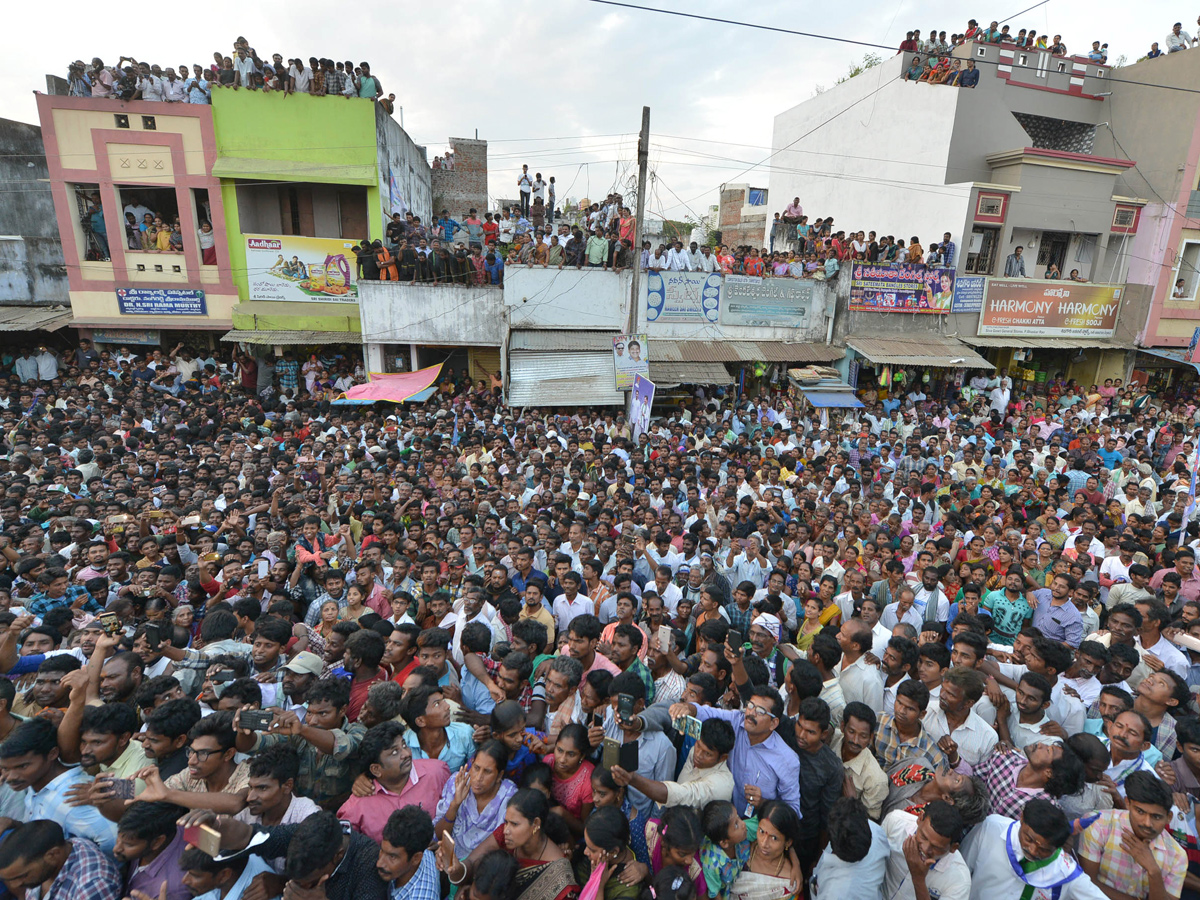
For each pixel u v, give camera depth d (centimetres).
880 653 570
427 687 401
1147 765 401
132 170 1822
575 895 327
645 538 828
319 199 1964
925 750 419
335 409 1736
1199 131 2048
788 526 866
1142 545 830
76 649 502
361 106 1850
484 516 902
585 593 705
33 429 1266
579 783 379
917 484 1074
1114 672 497
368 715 405
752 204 3244
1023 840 328
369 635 479
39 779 345
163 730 353
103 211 1845
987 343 2034
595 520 902
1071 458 1238
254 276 1905
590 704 420
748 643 561
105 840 333
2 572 725
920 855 321
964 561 787
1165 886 324
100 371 1748
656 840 359
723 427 1627
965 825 336
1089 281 2188
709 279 1881
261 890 307
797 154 2667
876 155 2278
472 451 1273
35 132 1980
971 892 347
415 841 304
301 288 1920
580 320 1838
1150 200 2166
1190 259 2164
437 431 1448
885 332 2003
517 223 2031
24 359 1797
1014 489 1134
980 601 701
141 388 1655
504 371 1770
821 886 345
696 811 343
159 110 1784
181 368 1842
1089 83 2194
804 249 2050
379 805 364
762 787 395
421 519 930
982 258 2100
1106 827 351
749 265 1931
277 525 862
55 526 818
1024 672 491
